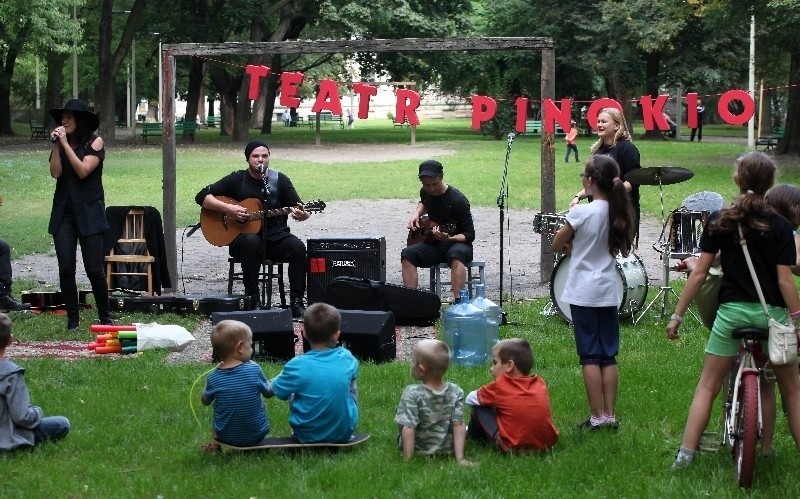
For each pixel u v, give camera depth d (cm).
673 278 1268
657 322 990
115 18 5284
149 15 4653
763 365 547
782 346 519
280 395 603
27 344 923
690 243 1000
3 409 602
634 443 614
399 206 2166
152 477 561
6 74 5116
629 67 4644
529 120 5034
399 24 4478
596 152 1000
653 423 663
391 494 530
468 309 837
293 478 555
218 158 3503
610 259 643
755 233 537
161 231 1107
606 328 645
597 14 4562
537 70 4959
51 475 563
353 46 1188
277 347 843
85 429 652
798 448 554
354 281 980
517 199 2247
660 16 4206
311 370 601
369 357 840
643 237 1650
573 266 646
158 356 866
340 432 601
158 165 3156
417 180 2706
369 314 843
